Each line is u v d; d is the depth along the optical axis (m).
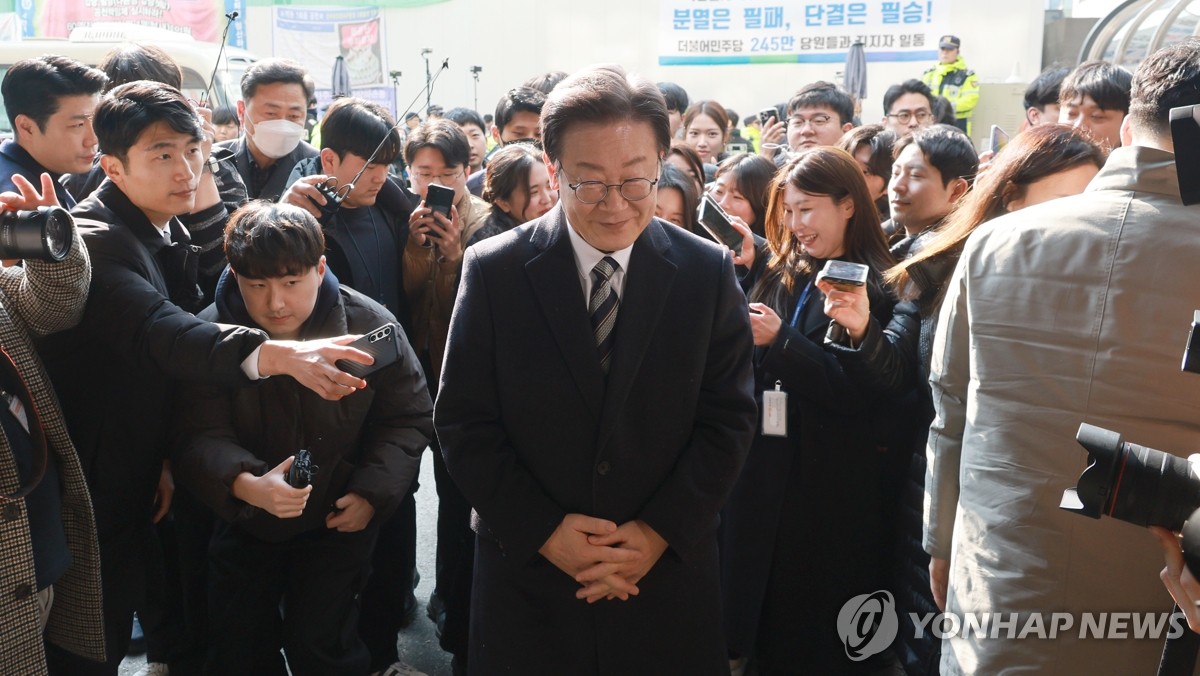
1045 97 4.29
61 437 1.97
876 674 2.80
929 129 2.92
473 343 1.82
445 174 3.31
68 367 2.13
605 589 1.81
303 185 2.84
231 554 2.33
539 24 11.05
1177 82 1.54
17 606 1.81
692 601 1.89
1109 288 1.56
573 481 1.83
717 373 1.88
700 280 1.84
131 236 2.14
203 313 2.33
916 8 10.11
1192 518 1.17
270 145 3.40
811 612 2.56
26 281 1.93
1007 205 2.23
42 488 1.92
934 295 2.39
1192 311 1.51
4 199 1.77
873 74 10.33
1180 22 6.47
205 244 2.61
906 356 2.41
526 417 1.82
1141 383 1.53
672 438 1.84
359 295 2.46
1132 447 1.26
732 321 1.87
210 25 10.94
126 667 2.91
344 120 2.93
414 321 3.13
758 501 2.58
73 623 2.08
